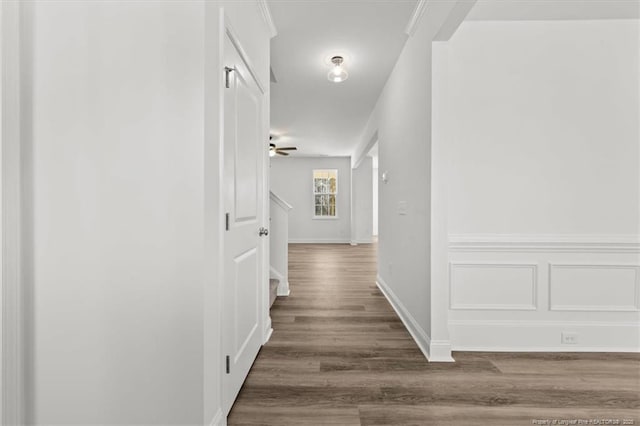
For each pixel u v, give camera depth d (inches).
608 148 92.0
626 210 91.9
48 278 47.7
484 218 93.4
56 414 48.2
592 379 75.5
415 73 98.3
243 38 70.7
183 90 47.2
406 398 67.1
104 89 47.4
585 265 92.0
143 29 47.3
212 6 50.9
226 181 59.1
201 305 47.6
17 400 46.3
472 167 93.1
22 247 47.0
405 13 92.6
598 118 92.0
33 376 47.9
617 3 84.0
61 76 47.1
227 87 59.9
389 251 140.1
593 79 91.9
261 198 89.7
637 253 91.7
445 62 83.4
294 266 224.5
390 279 138.8
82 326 48.0
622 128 91.8
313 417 60.7
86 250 47.8
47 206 47.4
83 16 47.1
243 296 71.2
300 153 343.9
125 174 47.5
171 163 47.4
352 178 357.7
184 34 47.2
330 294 151.5
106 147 47.5
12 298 45.6
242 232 70.3
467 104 93.0
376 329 106.9
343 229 374.9
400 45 110.4
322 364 81.7
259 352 88.3
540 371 79.2
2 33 43.4
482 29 92.4
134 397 48.2
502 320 93.0
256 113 83.4
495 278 93.2
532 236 92.7
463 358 86.3
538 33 92.1
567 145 92.4
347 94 158.2
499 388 71.3
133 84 47.4
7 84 44.1
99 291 47.9
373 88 150.6
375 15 93.5
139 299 47.9
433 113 83.6
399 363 82.7
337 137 258.4
